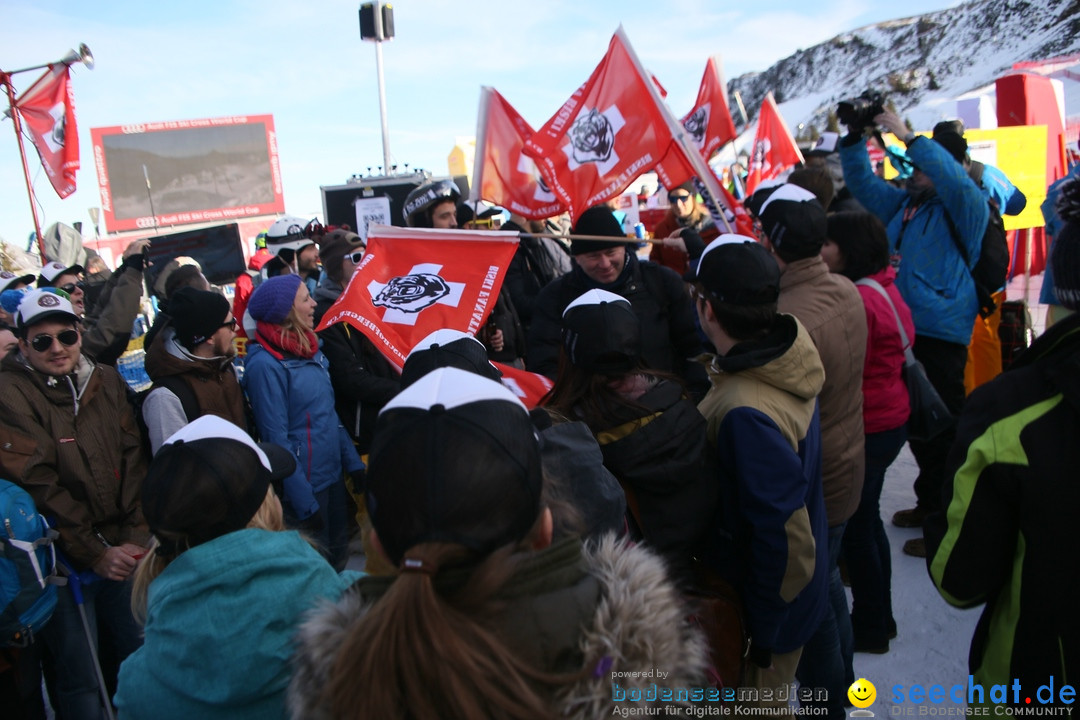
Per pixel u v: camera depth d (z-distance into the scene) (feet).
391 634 2.77
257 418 10.68
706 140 14.48
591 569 3.44
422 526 2.97
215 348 9.89
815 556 6.25
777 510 5.78
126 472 9.04
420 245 9.82
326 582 4.91
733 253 6.38
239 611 4.53
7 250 24.06
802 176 12.38
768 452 5.88
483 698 2.75
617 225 10.34
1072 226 4.45
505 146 12.98
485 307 9.45
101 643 9.79
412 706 2.71
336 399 12.50
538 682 2.95
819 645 7.54
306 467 10.85
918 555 12.07
